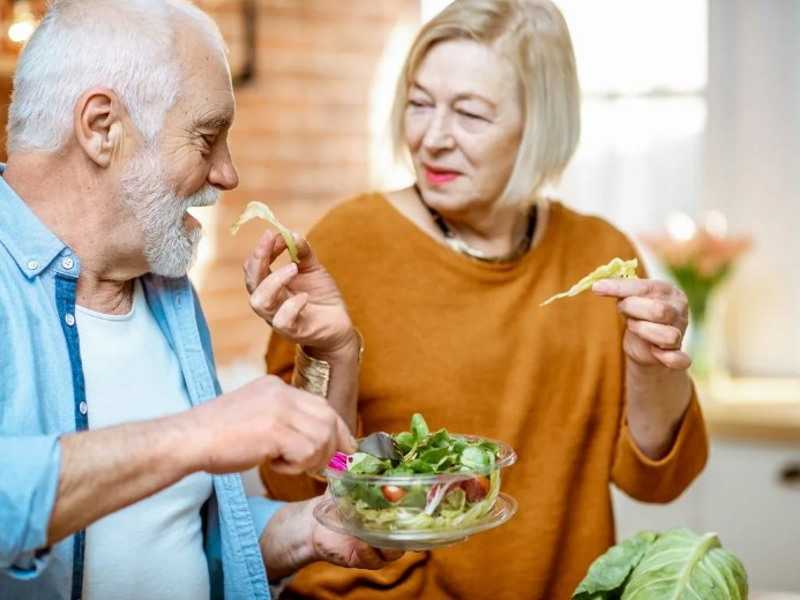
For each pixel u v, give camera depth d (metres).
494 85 1.60
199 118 1.30
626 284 1.51
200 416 1.05
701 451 1.82
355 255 1.73
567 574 1.77
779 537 3.02
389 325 1.71
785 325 3.38
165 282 1.47
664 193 3.45
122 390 1.35
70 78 1.24
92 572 1.29
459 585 1.68
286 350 1.73
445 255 1.72
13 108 1.29
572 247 1.84
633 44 3.42
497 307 1.73
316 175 3.51
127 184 1.28
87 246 1.31
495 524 1.20
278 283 1.39
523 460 1.74
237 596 1.44
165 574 1.35
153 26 1.26
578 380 1.77
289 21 3.39
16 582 1.19
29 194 1.29
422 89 1.64
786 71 3.30
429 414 1.70
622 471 1.78
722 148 3.38
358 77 3.56
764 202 3.36
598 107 3.47
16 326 1.23
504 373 1.72
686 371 1.71
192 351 1.45
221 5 3.22
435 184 1.66
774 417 2.96
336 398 1.56
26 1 2.44
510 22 1.62
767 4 3.30
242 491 1.44
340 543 1.41
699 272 3.19
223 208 3.29
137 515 1.34
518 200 1.69
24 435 1.12
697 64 3.38
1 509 0.99
